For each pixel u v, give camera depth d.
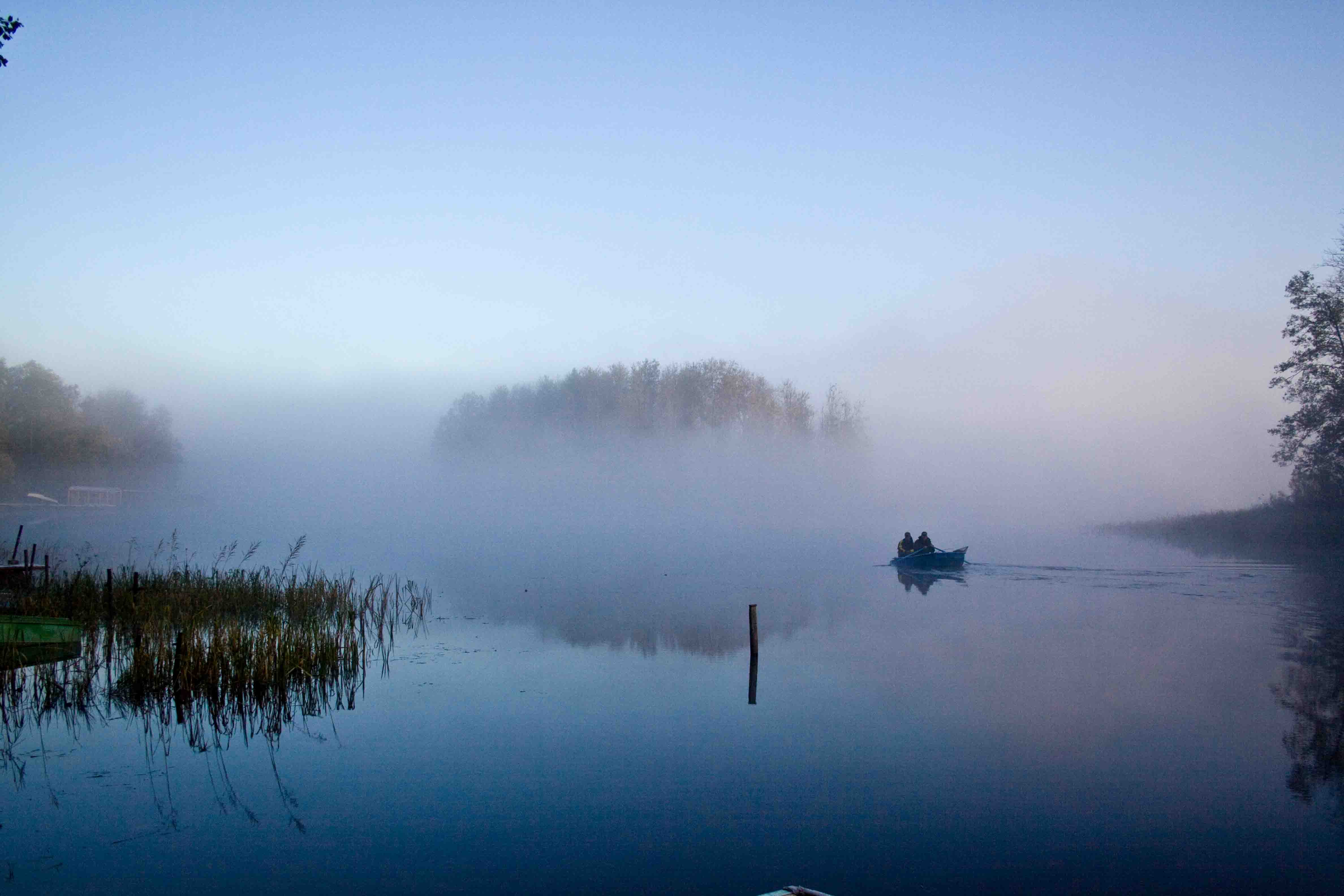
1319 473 47.09
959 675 15.15
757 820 8.77
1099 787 9.69
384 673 15.09
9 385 82.75
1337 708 12.90
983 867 7.75
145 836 8.30
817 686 14.30
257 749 10.84
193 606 18.22
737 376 94.62
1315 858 7.92
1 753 10.63
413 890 7.25
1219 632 19.48
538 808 9.02
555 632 19.53
